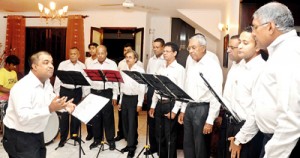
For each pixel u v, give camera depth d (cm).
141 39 781
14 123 207
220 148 249
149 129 364
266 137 157
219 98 207
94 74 353
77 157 367
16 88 203
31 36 844
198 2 649
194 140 265
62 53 834
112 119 396
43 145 226
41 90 215
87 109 240
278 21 131
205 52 263
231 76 229
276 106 130
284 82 122
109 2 668
